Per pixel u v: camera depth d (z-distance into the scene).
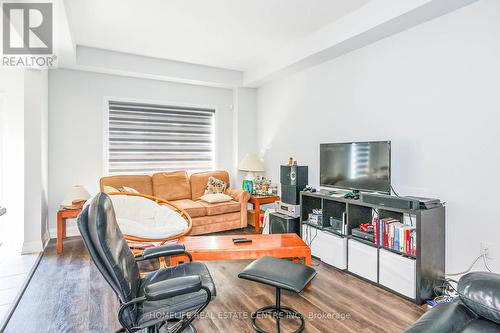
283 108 4.71
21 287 2.64
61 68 4.15
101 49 4.08
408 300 2.42
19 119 3.92
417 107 2.82
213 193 4.77
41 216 3.61
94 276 2.89
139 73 4.37
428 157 2.73
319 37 3.47
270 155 5.06
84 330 2.02
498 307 1.11
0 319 2.13
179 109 5.03
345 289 2.63
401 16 2.61
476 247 2.40
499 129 2.26
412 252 2.44
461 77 2.48
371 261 2.73
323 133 3.94
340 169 3.30
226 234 4.39
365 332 1.99
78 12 3.00
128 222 2.71
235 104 5.36
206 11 3.01
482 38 2.35
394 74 3.02
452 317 1.18
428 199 2.50
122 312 1.44
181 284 1.42
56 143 4.17
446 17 2.57
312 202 3.71
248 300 2.43
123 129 4.61
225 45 3.93
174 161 5.01
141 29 3.43
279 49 4.10
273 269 1.93
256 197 4.61
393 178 3.05
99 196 1.63
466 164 2.46
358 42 3.20
